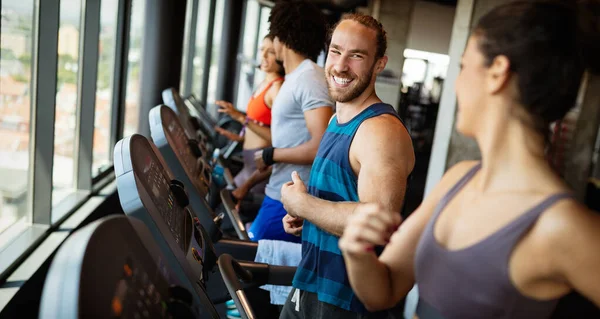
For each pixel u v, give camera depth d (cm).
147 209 136
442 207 97
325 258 170
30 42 287
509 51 86
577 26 85
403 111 1413
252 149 377
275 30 289
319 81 271
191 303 103
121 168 139
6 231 282
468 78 93
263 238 284
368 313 169
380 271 105
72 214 346
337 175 175
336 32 180
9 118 266
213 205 327
